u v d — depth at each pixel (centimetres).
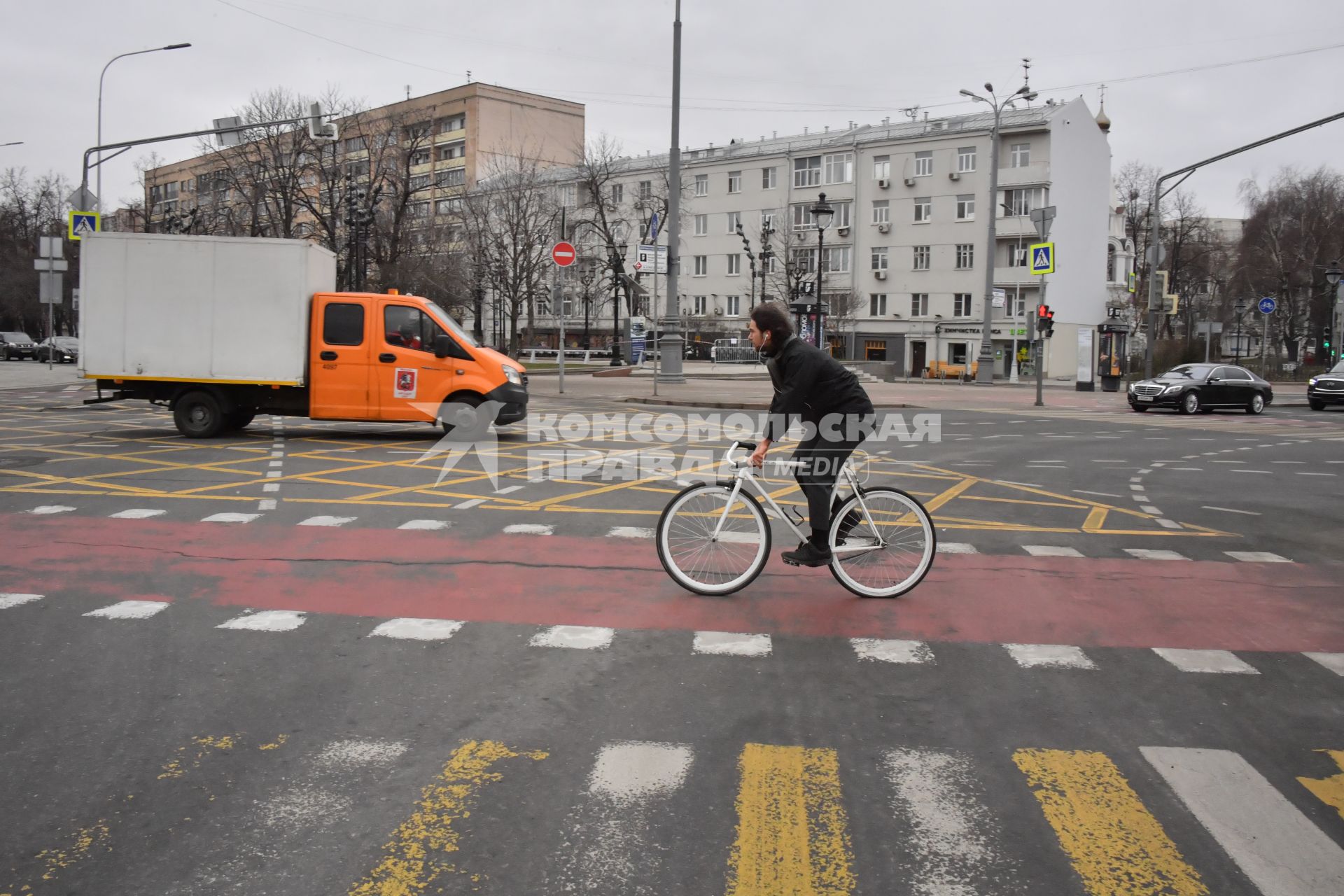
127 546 775
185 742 407
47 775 375
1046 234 3194
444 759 393
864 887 303
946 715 450
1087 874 312
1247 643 569
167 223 5666
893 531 660
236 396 1512
